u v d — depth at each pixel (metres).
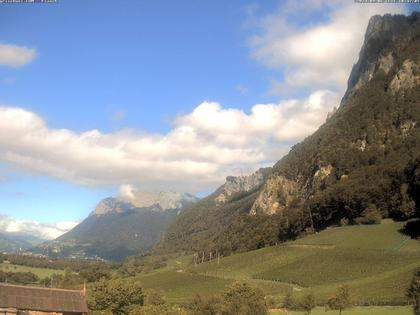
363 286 167.25
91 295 151.38
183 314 131.50
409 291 105.81
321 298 159.12
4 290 121.12
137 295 153.75
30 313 121.12
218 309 126.56
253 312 121.12
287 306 149.62
